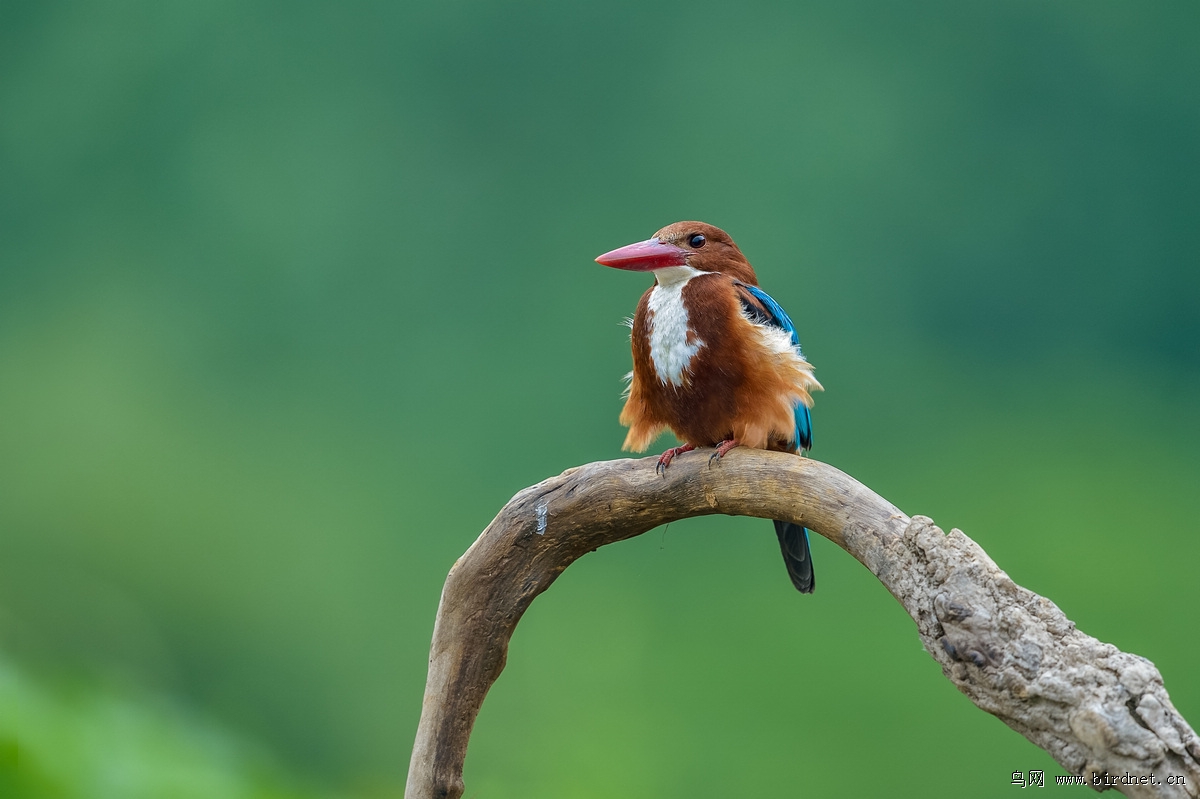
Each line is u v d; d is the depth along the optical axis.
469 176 22.34
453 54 22.72
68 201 22.33
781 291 21.41
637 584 17.44
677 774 14.75
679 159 22.25
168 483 18.77
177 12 22.91
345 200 22.02
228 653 16.95
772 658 15.84
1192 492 19.30
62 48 22.81
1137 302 22.67
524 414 20.28
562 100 22.47
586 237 21.88
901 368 21.09
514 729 15.82
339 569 17.92
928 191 22.38
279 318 21.42
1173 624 16.69
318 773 16.17
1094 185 22.75
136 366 20.52
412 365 20.98
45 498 18.45
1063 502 18.59
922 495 19.34
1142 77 23.11
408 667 17.30
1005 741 14.56
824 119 22.58
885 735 14.74
